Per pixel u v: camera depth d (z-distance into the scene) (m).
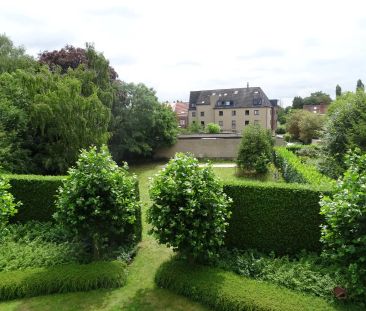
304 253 6.04
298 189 6.17
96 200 5.69
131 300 5.18
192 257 5.83
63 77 16.31
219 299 4.75
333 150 11.13
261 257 5.91
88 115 13.98
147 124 22.16
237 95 51.44
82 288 5.43
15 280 5.32
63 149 13.37
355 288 4.38
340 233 4.43
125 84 21.67
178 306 4.98
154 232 5.64
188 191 5.19
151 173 19.45
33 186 7.88
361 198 4.23
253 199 6.43
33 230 7.40
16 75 13.85
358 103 11.14
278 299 4.55
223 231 5.67
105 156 6.14
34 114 12.56
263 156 17.47
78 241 6.82
